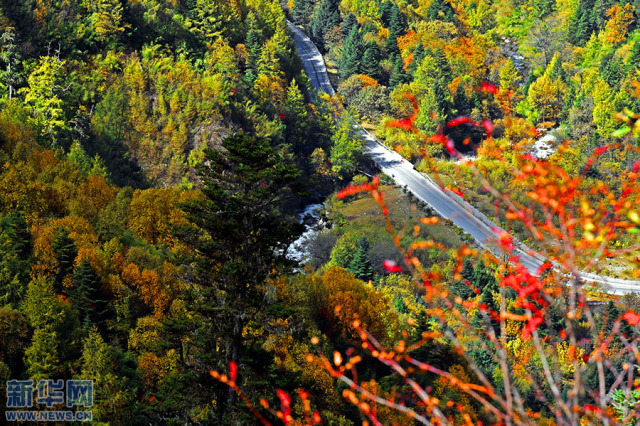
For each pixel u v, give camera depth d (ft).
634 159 360.07
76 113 479.00
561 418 28.35
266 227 122.52
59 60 505.25
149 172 491.31
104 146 478.59
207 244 120.88
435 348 212.02
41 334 167.32
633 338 30.12
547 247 28.86
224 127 511.81
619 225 27.55
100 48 547.49
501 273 30.25
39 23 521.24
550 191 28.58
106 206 290.97
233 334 116.88
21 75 481.05
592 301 199.41
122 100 503.20
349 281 237.25
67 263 222.07
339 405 166.09
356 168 551.18
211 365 116.26
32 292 177.06
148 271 219.61
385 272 376.68
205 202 122.31
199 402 115.75
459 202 453.17
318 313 221.25
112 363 165.17
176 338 128.36
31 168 310.45
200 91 526.98
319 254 420.77
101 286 215.92
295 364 165.48
